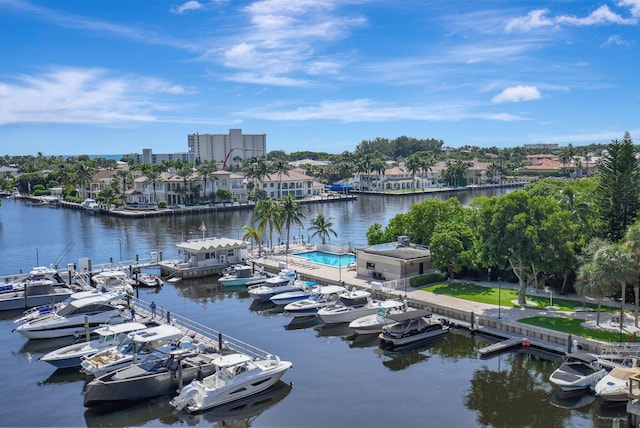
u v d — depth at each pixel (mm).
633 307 50312
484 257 52844
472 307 51250
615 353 38750
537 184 85312
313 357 43125
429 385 37250
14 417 33906
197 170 183000
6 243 103625
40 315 51594
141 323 49562
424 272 64812
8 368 42031
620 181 61406
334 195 193875
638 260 42156
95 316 49594
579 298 54281
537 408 33531
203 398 34094
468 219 57562
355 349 45062
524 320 46938
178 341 41688
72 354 41375
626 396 32844
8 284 61438
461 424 31594
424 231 72250
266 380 36438
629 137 61219
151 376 36281
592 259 48250
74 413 34531
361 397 35531
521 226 49156
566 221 51875
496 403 34250
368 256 66375
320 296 56250
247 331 50094
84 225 129625
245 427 32250
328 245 86125
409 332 45688
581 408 33469
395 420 32219
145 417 34062
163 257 87500
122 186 176625
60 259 88250
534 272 53656
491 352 42625
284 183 187625
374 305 53000
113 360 39344
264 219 83875
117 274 64375
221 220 138125
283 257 80625
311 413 33469
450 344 45719
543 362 41250
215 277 73750
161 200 165625
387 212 150625
